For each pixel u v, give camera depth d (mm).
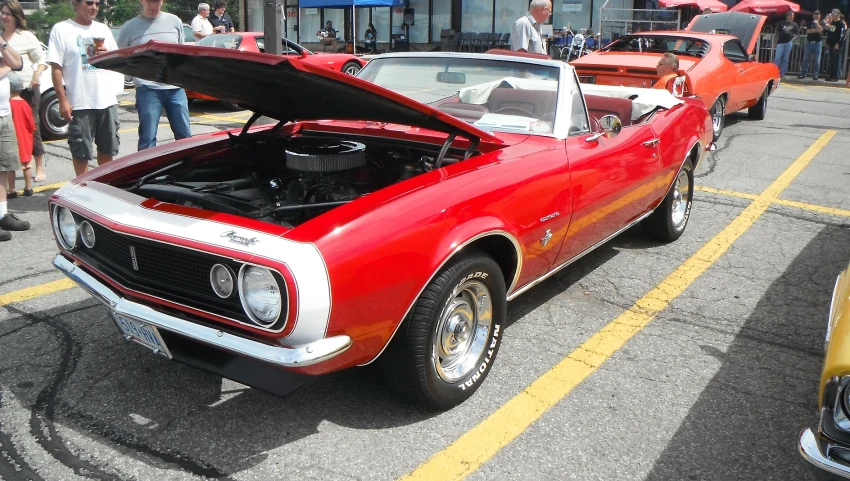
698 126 5625
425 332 2967
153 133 6312
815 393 3508
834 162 8656
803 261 5355
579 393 3455
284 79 2969
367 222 2748
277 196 3434
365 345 2795
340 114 3604
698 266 5227
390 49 25062
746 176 7957
